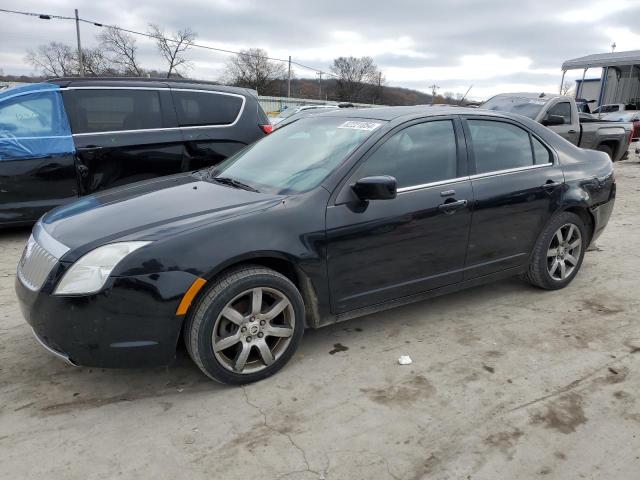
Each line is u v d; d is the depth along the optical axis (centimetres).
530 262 439
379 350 354
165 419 279
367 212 333
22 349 348
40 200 587
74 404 291
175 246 278
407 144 363
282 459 250
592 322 400
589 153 481
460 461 250
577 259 467
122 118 623
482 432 270
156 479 237
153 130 636
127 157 623
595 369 332
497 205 392
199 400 296
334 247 322
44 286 275
